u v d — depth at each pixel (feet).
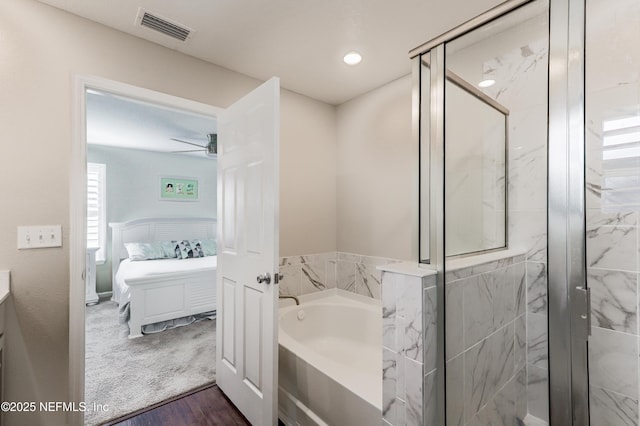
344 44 6.56
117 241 15.05
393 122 8.30
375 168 8.78
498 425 4.73
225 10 5.48
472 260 4.55
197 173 17.92
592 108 4.52
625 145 4.37
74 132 5.48
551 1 4.13
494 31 4.40
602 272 4.54
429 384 3.89
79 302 5.49
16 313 5.01
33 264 5.14
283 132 8.72
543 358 4.85
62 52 5.42
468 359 4.35
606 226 4.50
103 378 7.52
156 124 11.74
